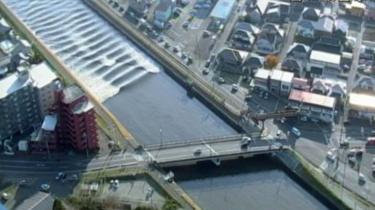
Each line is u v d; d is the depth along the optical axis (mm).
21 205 192625
